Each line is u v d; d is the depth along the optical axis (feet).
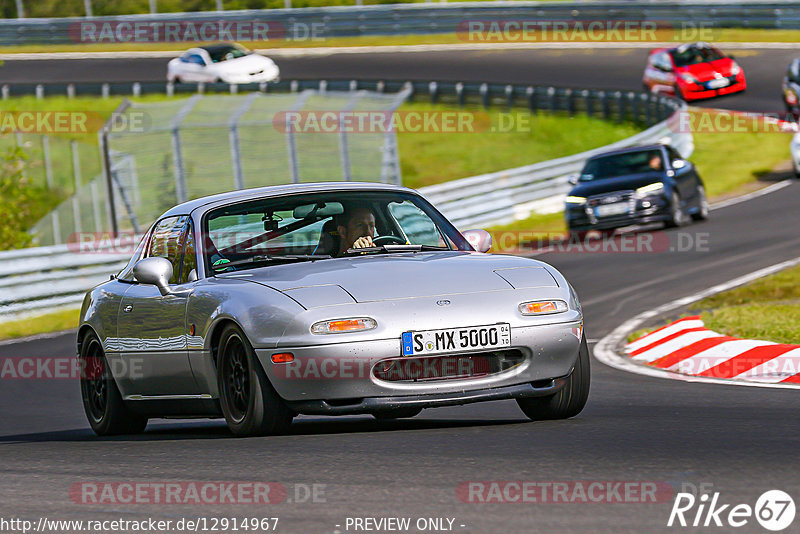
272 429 69.21
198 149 354.33
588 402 89.61
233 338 70.08
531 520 44.73
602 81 456.04
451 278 71.15
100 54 642.22
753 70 427.74
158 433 87.56
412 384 67.00
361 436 68.33
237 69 485.15
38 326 188.03
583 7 534.78
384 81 467.52
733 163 322.14
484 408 91.76
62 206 367.25
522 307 69.72
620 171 232.94
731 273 174.29
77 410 108.78
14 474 62.64
